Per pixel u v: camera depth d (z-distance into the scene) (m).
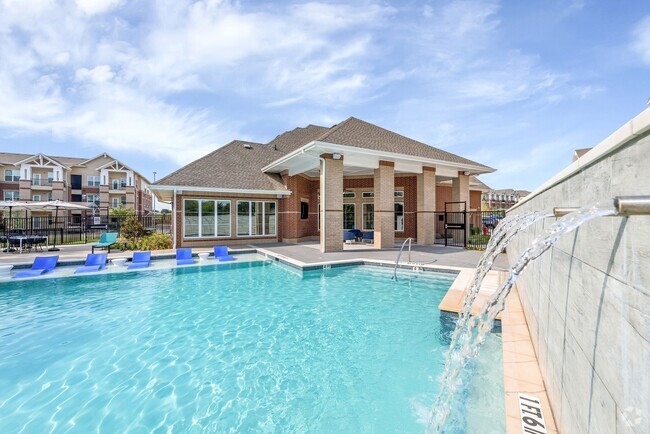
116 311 7.53
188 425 3.63
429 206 17.00
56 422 3.69
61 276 10.78
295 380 4.52
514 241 8.15
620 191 1.58
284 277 10.84
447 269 10.08
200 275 11.31
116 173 41.66
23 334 6.20
